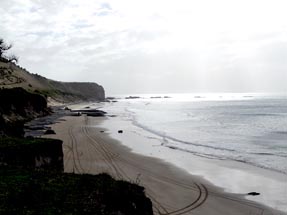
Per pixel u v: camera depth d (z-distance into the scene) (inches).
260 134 1977.1
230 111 4156.0
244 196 790.5
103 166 1036.5
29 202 385.7
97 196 416.2
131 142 1614.2
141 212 434.0
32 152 661.9
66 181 461.7
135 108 5064.0
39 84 5201.8
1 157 616.4
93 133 1877.5
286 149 1466.5
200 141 1705.2
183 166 1101.1
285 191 835.4
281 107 4781.0
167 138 1804.9
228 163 1165.7
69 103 5388.8
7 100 2250.2
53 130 1849.2
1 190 413.7
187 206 700.0
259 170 1066.7
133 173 968.9
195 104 6338.6
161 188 824.9
